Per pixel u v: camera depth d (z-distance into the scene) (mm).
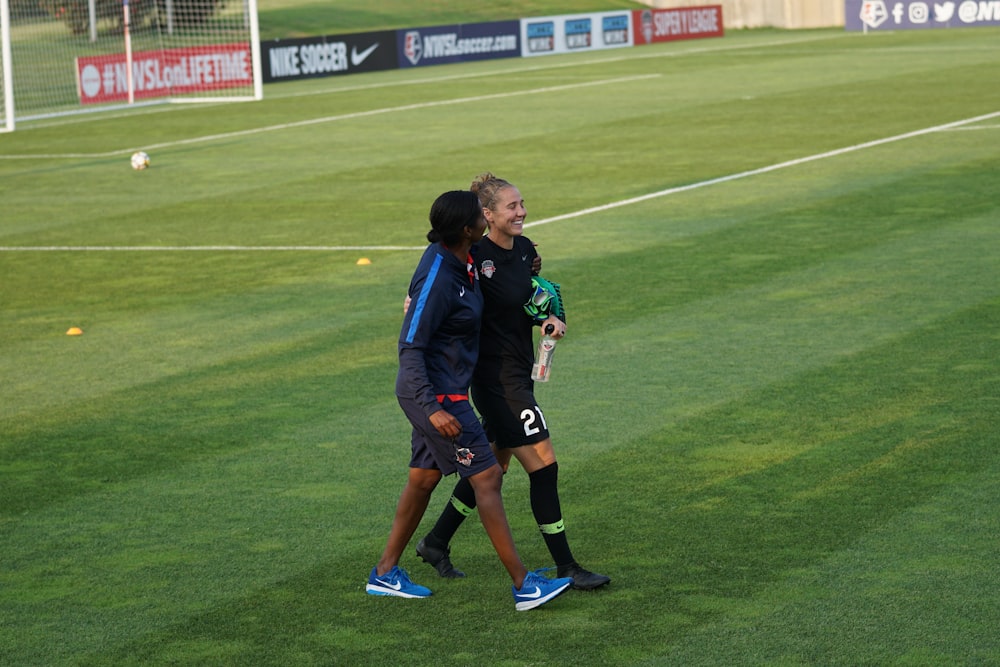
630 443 9797
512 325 7266
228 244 19109
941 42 58625
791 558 7535
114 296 15984
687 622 6770
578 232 18719
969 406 10242
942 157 24016
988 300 13664
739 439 9758
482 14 74375
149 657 6633
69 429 10719
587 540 7977
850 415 10188
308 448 10008
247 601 7289
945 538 7715
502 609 7082
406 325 6918
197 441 10289
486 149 28312
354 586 7461
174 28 47781
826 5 80062
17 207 23422
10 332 14328
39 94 44812
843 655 6316
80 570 7820
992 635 6469
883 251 16359
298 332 13797
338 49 53875
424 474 7152
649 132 29984
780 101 35469
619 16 67062
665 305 14180
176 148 31203
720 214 19562
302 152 29328
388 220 20469
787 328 12969
